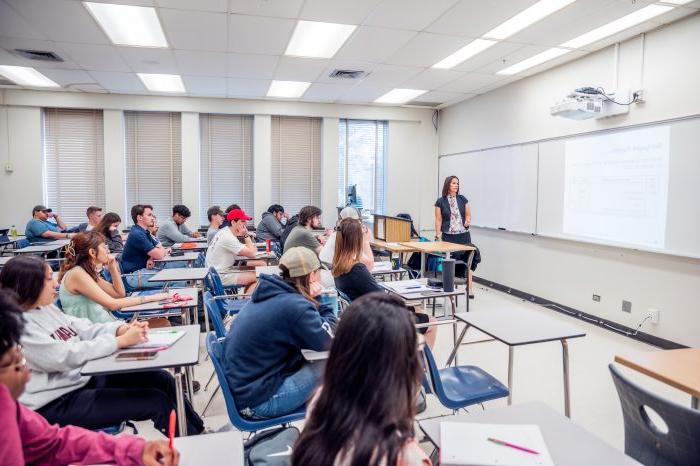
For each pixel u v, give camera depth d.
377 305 0.84
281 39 4.29
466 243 5.53
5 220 6.43
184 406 1.80
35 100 6.36
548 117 5.25
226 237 4.46
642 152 4.05
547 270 5.30
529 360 3.53
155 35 4.21
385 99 7.02
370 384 0.78
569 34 4.09
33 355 1.61
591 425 2.56
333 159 7.41
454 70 5.32
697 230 3.59
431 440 1.15
